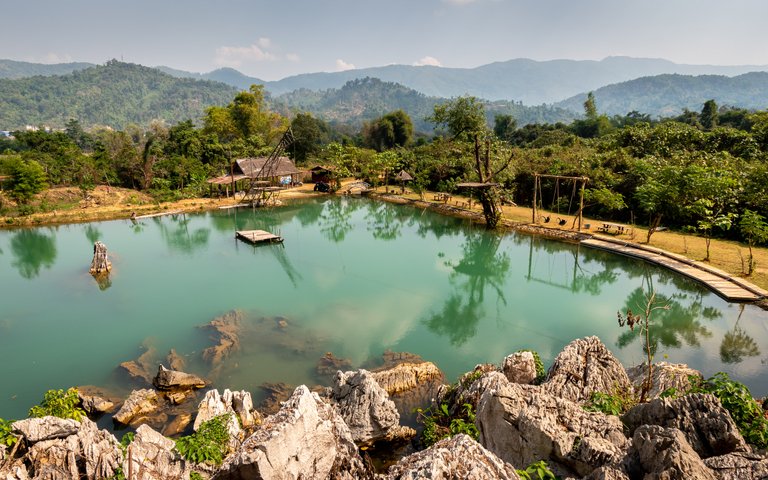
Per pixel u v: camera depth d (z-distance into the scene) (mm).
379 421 15422
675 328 25312
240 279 35688
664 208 38469
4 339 25422
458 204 60688
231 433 14281
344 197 72312
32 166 57000
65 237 47875
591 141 78250
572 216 51375
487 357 22922
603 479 7074
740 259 32812
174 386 19516
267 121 113125
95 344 24766
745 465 7254
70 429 11688
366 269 38219
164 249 44312
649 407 9539
